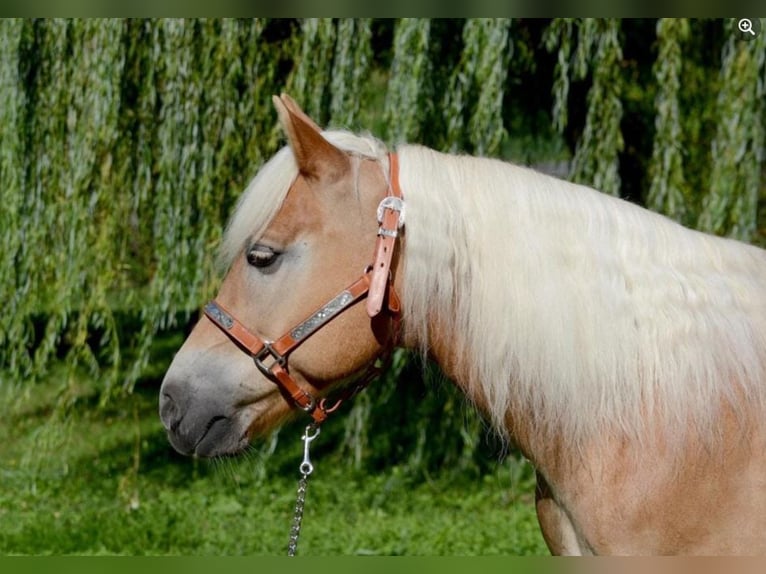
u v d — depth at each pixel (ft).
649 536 7.38
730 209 18.20
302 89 18.63
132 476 21.72
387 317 7.91
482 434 23.40
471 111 19.67
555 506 8.11
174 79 18.45
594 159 18.95
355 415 21.76
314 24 18.56
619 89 18.79
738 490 7.27
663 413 7.48
